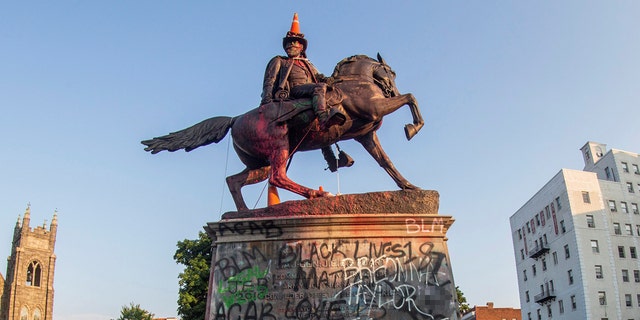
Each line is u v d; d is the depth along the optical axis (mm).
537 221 76125
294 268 7188
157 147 8688
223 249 7441
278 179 8047
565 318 68250
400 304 6988
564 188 69562
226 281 7262
